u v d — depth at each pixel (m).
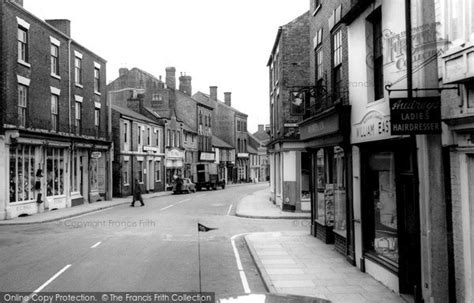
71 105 28.28
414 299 7.41
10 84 21.25
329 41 13.56
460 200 6.39
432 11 6.87
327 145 12.97
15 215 21.48
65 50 27.53
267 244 13.89
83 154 30.78
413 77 7.36
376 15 9.48
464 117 6.05
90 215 23.61
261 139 101.50
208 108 64.88
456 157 6.49
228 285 9.30
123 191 37.38
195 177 51.28
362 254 10.18
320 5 14.94
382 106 8.76
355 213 10.63
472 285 6.15
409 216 8.11
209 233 17.16
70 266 10.97
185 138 55.12
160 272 10.40
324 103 13.74
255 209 26.16
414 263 8.06
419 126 6.72
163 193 43.53
